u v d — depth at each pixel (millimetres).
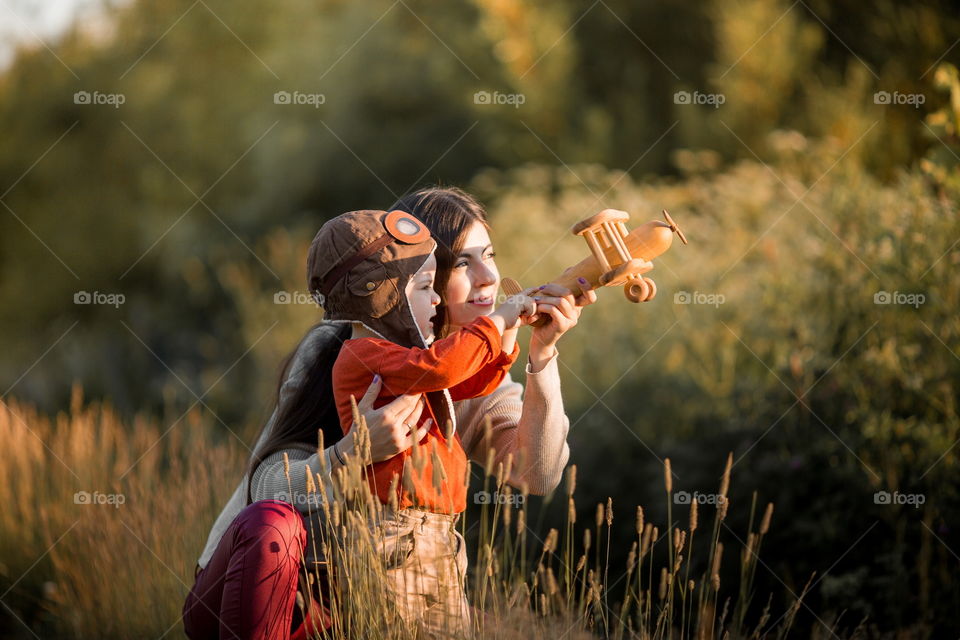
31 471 8109
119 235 23828
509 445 4406
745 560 4363
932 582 5824
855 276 7250
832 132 12609
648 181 16156
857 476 6215
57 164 24453
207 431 9336
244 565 3617
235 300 18891
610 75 17734
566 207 12969
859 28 14461
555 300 4012
